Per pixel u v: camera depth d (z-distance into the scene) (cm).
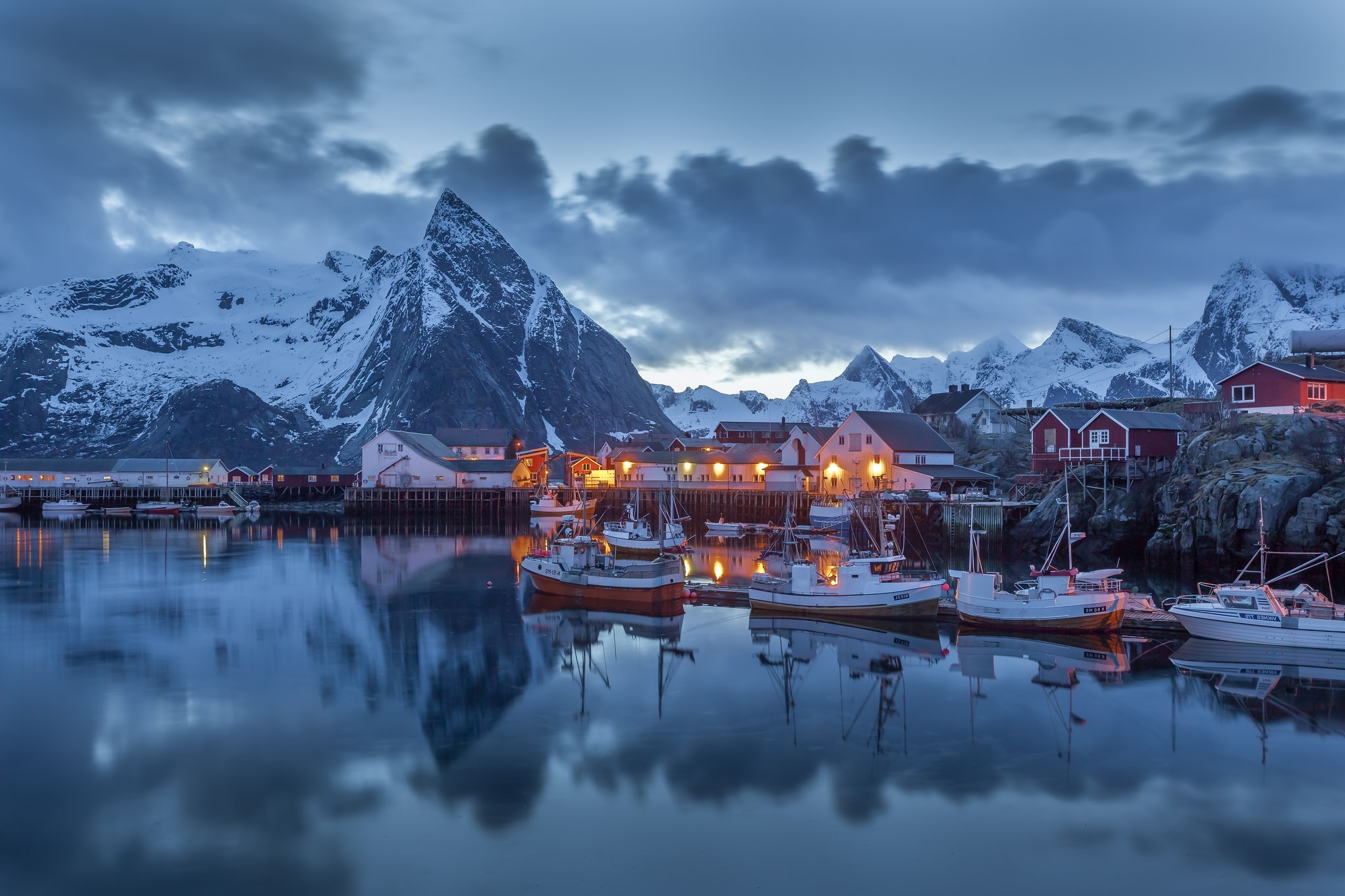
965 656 4428
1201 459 7338
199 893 2239
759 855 2411
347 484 17888
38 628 5078
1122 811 2669
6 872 2330
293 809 2667
